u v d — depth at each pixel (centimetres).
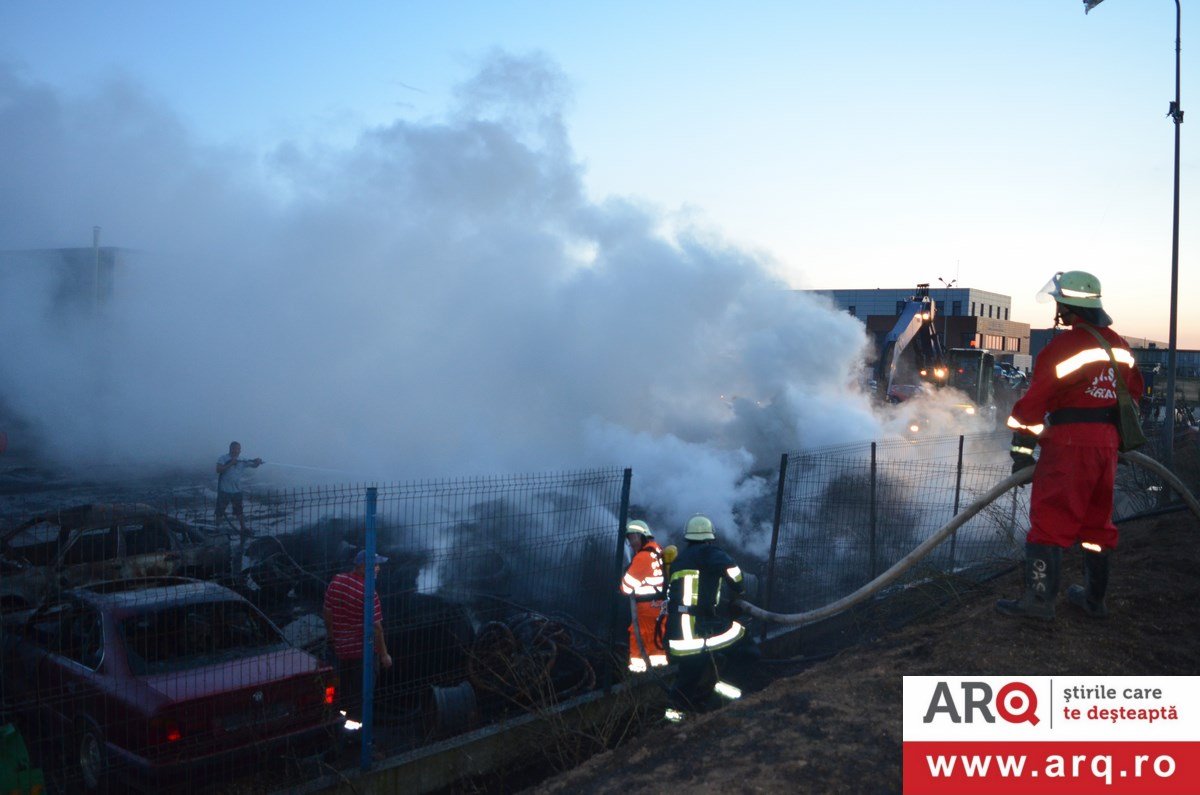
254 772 529
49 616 597
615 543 698
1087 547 490
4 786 426
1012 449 476
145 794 499
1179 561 612
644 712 637
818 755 377
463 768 554
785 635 759
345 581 611
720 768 377
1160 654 445
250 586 737
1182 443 1472
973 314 6950
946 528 488
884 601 772
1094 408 458
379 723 633
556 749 581
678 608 576
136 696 515
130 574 733
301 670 557
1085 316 453
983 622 496
